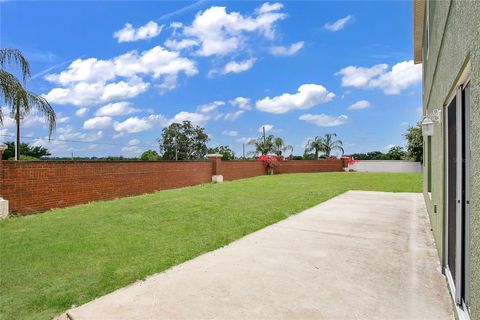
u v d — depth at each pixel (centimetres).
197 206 990
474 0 197
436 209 536
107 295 374
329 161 3225
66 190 1027
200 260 490
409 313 326
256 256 507
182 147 4747
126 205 1012
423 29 963
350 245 566
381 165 3284
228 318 317
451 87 320
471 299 216
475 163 196
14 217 838
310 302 349
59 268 462
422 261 480
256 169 2600
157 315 324
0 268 464
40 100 906
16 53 849
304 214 865
